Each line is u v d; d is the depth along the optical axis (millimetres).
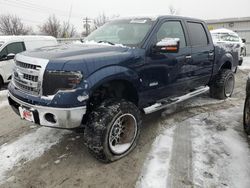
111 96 3547
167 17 4266
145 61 3623
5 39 8617
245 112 4121
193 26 4906
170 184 2824
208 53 5148
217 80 5914
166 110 5328
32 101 2951
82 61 2926
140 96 3676
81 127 3234
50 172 3111
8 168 3199
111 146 3191
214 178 2926
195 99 6145
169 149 3602
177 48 3576
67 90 2814
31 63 3025
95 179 2965
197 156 3400
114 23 4523
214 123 4594
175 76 4258
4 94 7324
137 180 2920
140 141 3865
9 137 4105
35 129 4387
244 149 3580
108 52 3350
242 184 2812
